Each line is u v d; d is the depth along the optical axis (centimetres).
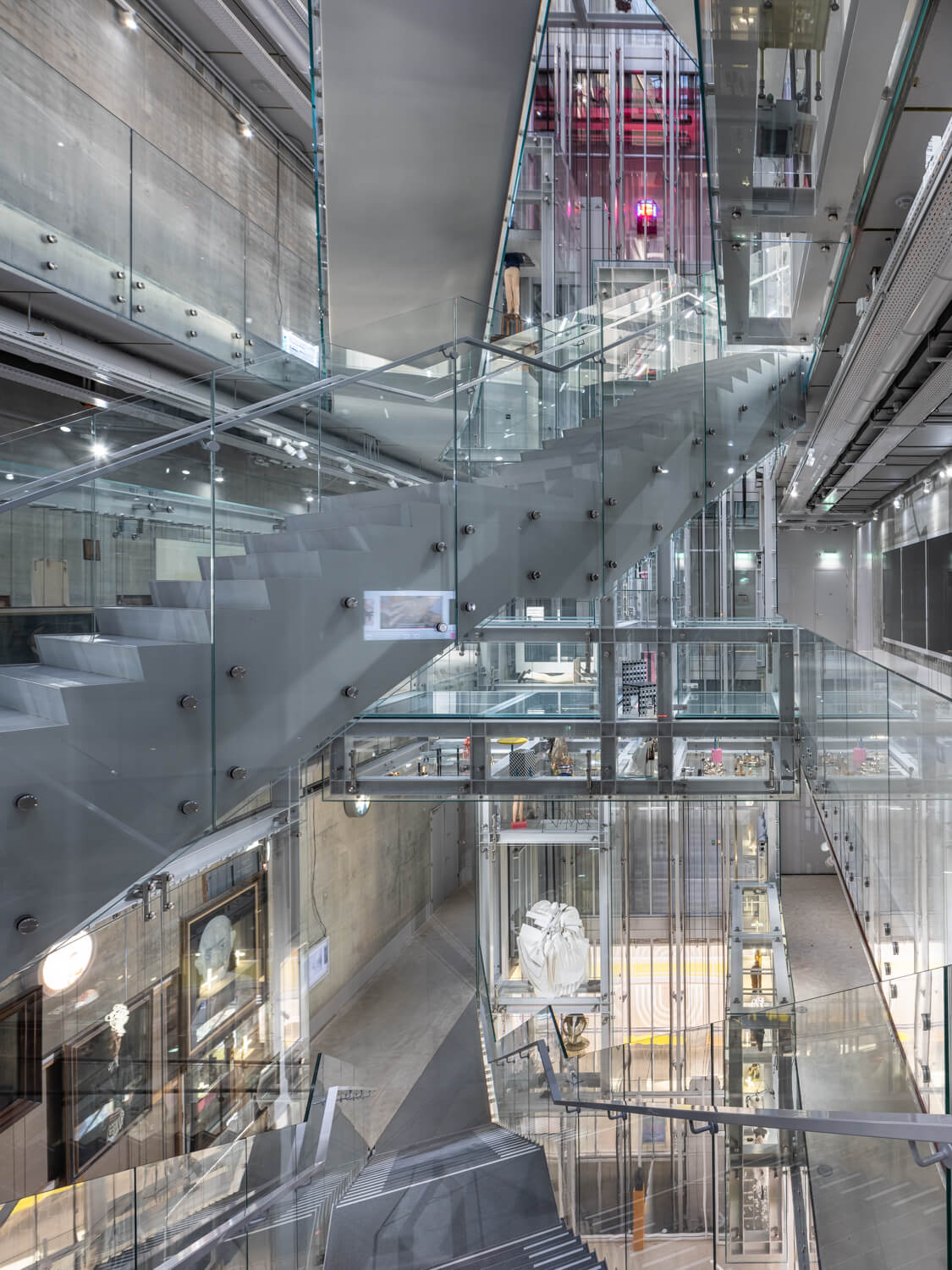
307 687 327
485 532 395
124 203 654
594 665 746
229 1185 500
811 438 794
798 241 484
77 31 751
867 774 475
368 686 344
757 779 705
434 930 1224
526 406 435
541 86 1413
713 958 922
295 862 870
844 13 325
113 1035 631
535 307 1343
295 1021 856
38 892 251
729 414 562
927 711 357
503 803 933
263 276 859
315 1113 609
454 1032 952
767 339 591
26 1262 402
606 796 710
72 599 437
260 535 367
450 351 410
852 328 562
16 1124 549
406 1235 456
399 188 424
